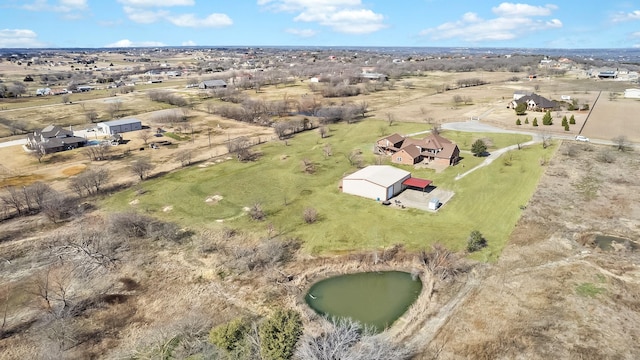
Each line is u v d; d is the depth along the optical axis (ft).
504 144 280.10
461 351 102.83
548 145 270.87
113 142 313.53
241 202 198.59
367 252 151.74
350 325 104.42
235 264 145.79
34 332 114.21
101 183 224.33
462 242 154.92
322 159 261.03
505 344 103.91
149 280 138.00
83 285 135.74
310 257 150.41
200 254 153.48
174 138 330.75
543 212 176.14
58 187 224.74
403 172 211.61
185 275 140.56
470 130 324.19
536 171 224.33
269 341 95.09
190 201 200.64
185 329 110.63
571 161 238.07
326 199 199.11
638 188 196.85
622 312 113.91
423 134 315.17
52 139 296.71
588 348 101.09
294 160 260.01
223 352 101.09
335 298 127.65
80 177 219.20
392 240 158.92
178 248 158.10
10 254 155.22
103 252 152.35
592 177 212.64
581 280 128.88
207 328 113.19
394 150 263.49
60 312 119.65
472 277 133.69
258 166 250.78
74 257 150.30
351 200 196.95
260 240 162.71
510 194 196.54
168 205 196.65
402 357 99.09
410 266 143.64
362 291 131.23
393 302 125.18
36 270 144.56
